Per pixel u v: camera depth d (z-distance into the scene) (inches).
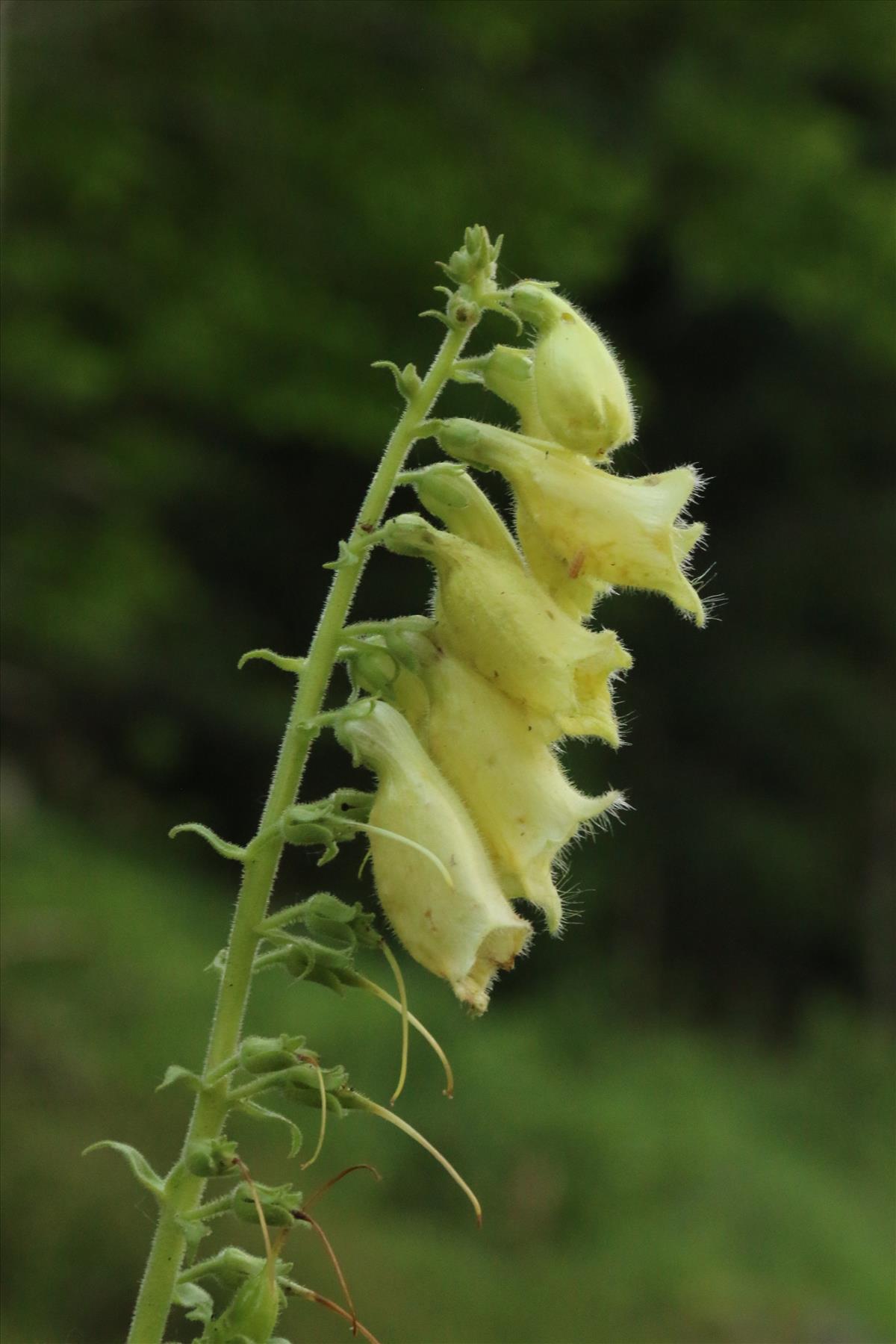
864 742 1064.2
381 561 914.1
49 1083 523.8
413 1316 468.8
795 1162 718.5
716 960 1090.1
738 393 1087.0
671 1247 566.6
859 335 721.0
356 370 592.1
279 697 903.1
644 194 648.4
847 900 1108.5
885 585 1075.9
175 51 596.7
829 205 670.5
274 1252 123.3
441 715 125.4
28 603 638.5
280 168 587.5
